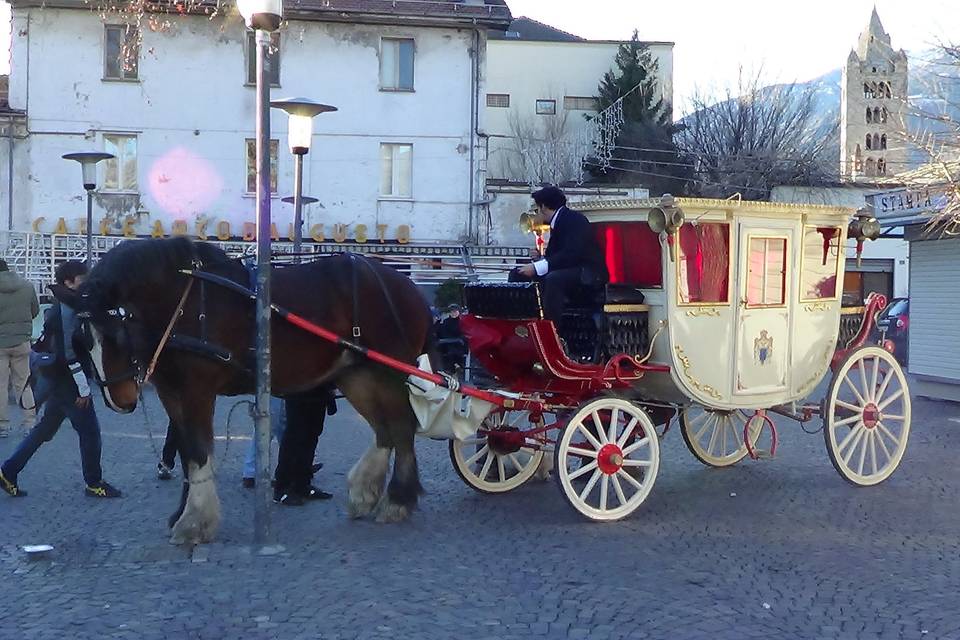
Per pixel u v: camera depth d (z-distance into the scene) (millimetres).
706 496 9047
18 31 29375
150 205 30047
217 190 30281
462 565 6816
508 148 51750
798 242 9227
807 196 36281
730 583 6445
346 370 7934
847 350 9703
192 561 6840
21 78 29469
